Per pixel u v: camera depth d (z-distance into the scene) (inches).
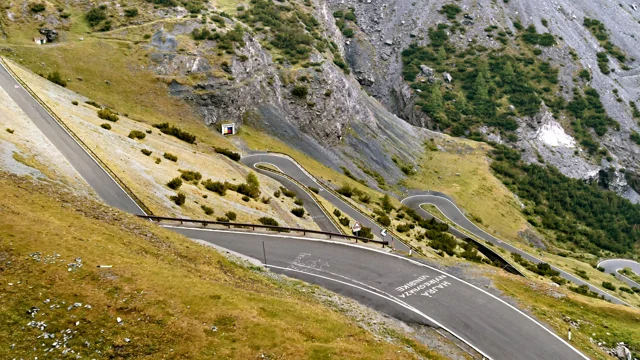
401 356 895.1
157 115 3277.6
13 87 2241.6
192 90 3612.2
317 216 2347.4
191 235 1492.4
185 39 3971.5
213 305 896.3
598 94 6722.4
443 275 1440.7
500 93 6697.8
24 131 1734.7
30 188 1242.6
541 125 6171.3
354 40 7746.1
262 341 826.2
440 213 3865.7
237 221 1752.0
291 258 1478.8
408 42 7790.4
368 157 4594.0
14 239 925.8
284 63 4645.7
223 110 3678.6
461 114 6417.3
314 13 6594.5
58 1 4111.7
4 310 761.0
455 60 7367.1
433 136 5674.2
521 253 3430.1
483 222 3988.7
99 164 1686.8
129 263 975.6
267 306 950.4
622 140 6225.4
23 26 3693.4
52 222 1055.6
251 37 4399.6
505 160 5487.2
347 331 949.2
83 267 906.1
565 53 7273.6
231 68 3870.6
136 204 1507.1
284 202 2329.0
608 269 3779.5
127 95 3312.0
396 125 5541.3
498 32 7701.8
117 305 834.2
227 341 811.4
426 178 4709.6
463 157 5310.0
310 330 903.7
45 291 820.0
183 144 2655.0
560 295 1411.2
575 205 5128.0
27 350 707.4
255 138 3681.1
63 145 1768.0
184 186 1875.0
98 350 738.8
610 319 1323.8
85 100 2812.5
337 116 4566.9
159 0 4569.4
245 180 2431.1
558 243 4247.0
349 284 1347.2
